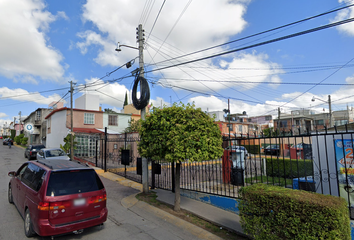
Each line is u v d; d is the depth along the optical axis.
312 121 40.00
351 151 4.83
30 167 5.67
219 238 4.72
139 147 6.35
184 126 5.40
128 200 7.62
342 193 4.89
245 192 4.08
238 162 8.75
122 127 26.70
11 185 6.75
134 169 14.59
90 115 24.28
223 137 6.62
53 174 4.56
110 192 8.91
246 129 44.06
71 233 4.49
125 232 5.10
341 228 3.07
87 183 4.86
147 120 6.09
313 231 3.19
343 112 43.09
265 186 4.26
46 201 4.21
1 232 4.87
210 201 6.76
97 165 15.70
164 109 5.98
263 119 52.41
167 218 5.91
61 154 14.85
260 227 3.76
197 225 5.38
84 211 4.60
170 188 9.14
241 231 4.83
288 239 3.44
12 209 6.34
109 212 6.52
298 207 3.34
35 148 20.56
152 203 7.12
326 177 5.20
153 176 9.34
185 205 6.70
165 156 5.43
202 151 5.41
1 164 16.45
